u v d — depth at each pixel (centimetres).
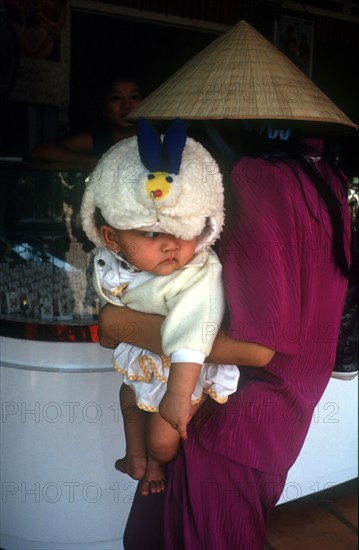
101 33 373
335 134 138
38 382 172
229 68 134
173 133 97
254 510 117
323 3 443
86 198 107
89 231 111
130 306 115
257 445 116
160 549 132
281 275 104
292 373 116
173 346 105
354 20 460
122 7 369
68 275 172
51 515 182
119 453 178
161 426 119
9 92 335
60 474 179
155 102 139
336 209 113
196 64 140
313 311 114
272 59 136
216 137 121
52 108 362
